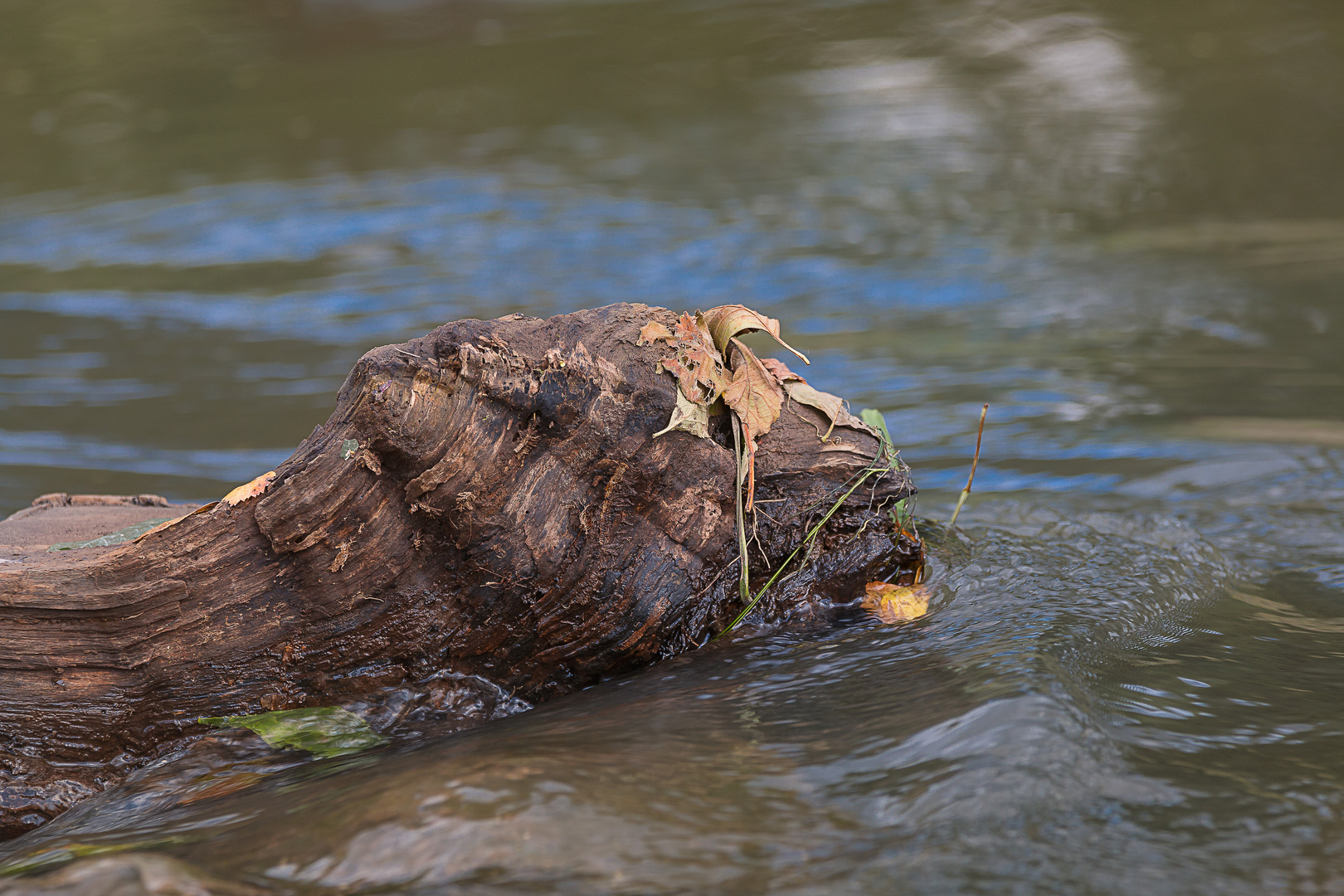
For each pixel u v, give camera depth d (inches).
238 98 1218.0
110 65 1355.8
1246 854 123.0
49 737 185.2
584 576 197.0
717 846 126.3
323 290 652.1
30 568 183.6
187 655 187.6
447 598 195.2
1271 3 1298.0
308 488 184.1
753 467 212.7
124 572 183.6
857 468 221.8
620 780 142.2
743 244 708.0
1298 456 350.0
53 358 550.0
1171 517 294.5
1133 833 127.1
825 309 585.6
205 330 589.3
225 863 131.0
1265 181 798.5
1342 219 696.4
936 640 197.6
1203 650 195.8
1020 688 161.0
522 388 188.5
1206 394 428.1
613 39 1389.0
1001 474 354.6
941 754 145.6
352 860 126.6
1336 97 994.1
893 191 823.7
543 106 1138.7
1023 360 489.1
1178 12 1314.0
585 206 809.5
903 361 498.3
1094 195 791.7
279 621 190.2
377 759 173.2
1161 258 645.9
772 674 189.0
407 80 1259.2
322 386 492.4
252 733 188.4
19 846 162.9
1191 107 1016.2
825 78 1195.3
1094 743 147.3
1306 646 200.1
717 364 206.7
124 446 424.2
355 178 911.0
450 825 130.9
